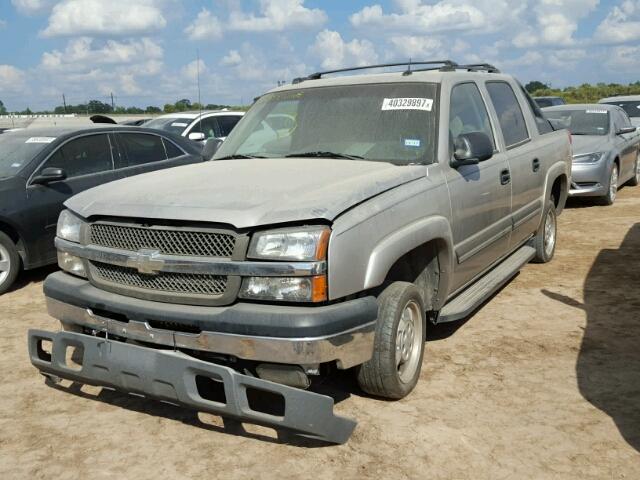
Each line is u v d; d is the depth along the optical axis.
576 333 5.11
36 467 3.37
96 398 4.18
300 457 3.40
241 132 5.20
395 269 4.17
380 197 3.69
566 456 3.35
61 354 3.69
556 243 8.18
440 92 4.65
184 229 3.41
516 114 6.11
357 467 3.29
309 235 3.22
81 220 3.86
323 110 4.88
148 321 3.46
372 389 3.83
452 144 4.56
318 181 3.76
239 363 3.39
